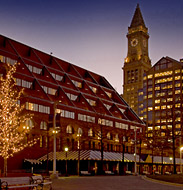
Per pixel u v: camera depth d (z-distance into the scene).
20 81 73.75
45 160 68.25
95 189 22.19
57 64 91.88
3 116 37.78
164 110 162.38
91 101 96.56
